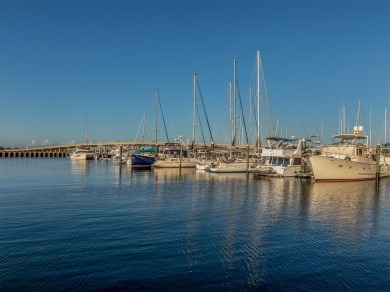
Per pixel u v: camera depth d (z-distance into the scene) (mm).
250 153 81750
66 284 14516
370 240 21219
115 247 19219
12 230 22641
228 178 62219
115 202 34438
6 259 17188
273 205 32938
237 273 15906
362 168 55156
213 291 14180
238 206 32375
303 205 32938
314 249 19375
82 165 117625
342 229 23766
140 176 67312
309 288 14586
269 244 20188
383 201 35406
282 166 62438
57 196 38531
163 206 32188
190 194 40562
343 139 60250
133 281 14898
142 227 23797
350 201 35344
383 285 14906
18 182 54906
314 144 67938
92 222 25172
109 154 175875
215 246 19688
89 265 16516
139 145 146375
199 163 84250
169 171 81188
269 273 15961
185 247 19406
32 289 14047
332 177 53406
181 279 15172
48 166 110250
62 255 17828
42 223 24703
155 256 17875
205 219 26562
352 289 14523
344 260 17703
